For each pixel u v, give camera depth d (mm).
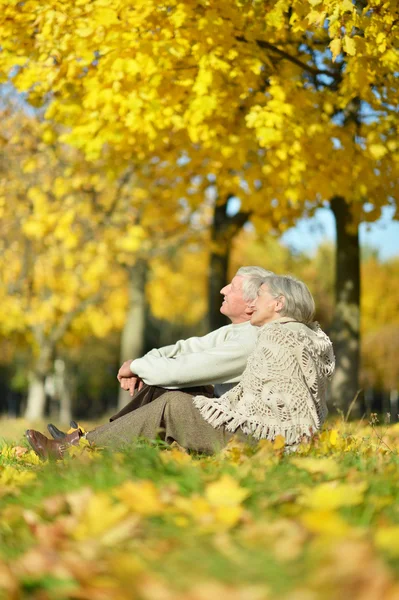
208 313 17266
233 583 2189
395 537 2426
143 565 2402
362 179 9773
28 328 24750
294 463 3928
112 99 8711
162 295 27641
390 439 6441
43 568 2473
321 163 9594
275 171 9953
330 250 43500
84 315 24453
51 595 2297
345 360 12703
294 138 8789
